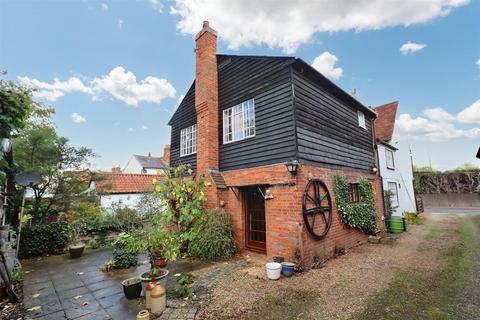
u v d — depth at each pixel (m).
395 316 3.43
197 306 3.84
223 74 8.41
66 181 8.92
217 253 6.40
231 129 7.88
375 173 10.00
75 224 8.92
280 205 5.97
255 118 6.97
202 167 8.13
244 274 5.24
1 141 4.71
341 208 7.02
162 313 3.62
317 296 4.12
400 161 15.88
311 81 6.85
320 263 5.83
